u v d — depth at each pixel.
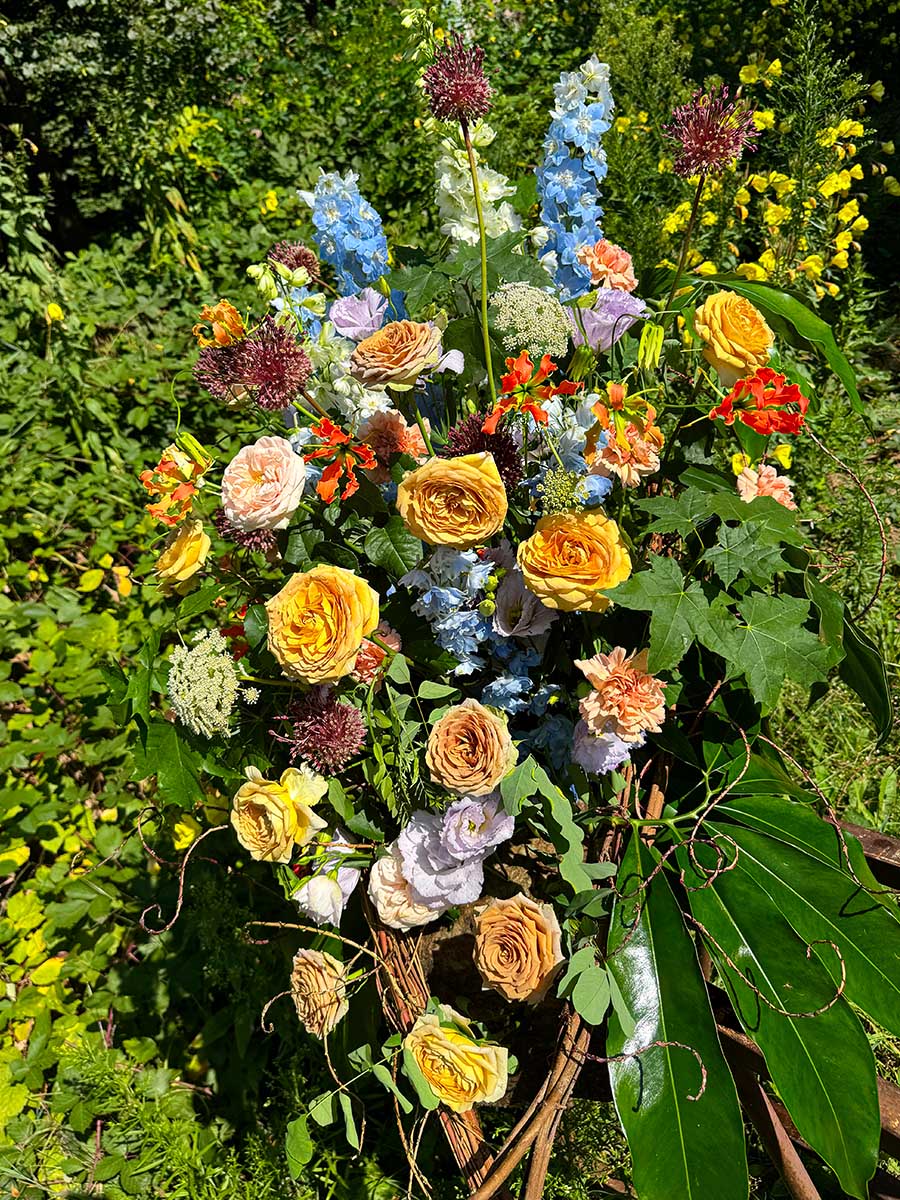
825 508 2.80
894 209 4.36
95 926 2.03
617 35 5.36
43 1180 1.69
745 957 1.05
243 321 1.20
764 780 1.18
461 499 1.03
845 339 3.19
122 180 4.49
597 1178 1.51
